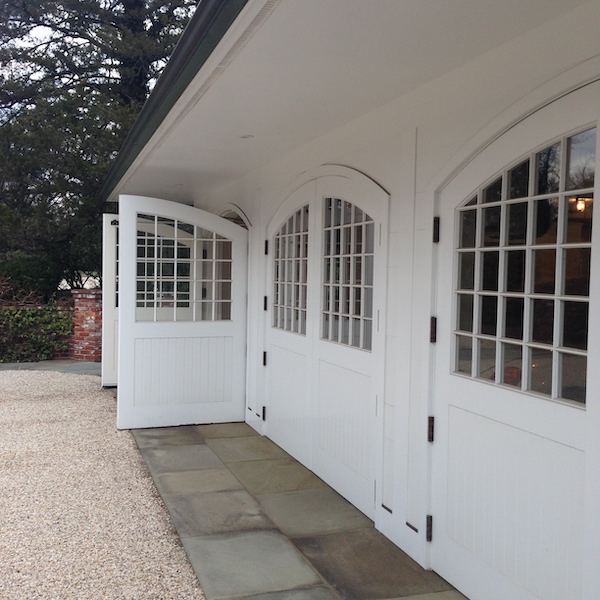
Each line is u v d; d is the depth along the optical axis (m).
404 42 2.72
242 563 3.34
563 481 2.44
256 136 4.62
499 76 2.78
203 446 5.50
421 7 2.36
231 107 3.82
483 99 2.88
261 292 5.92
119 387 5.98
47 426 6.08
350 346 4.22
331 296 4.55
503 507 2.77
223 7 2.43
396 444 3.59
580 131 2.41
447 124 3.16
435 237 3.26
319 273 4.70
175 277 6.13
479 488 2.93
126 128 12.38
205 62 3.03
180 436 5.82
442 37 2.67
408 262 3.50
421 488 3.34
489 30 2.59
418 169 3.41
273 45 2.77
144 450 5.35
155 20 13.95
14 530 3.67
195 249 6.22
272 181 5.65
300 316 5.10
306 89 3.43
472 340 3.02
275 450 5.42
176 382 6.16
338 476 4.40
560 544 2.46
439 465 3.23
